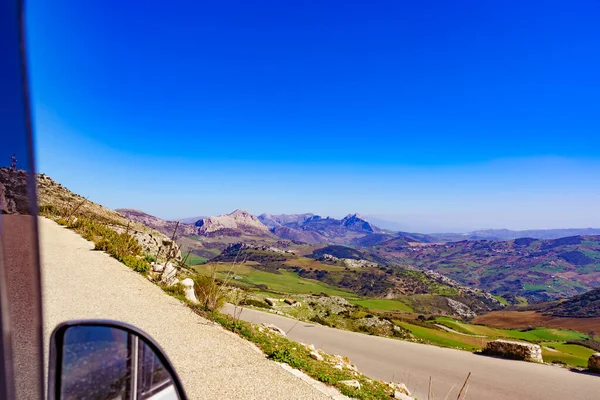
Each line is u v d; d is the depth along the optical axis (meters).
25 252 0.76
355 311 74.38
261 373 7.66
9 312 0.72
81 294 10.23
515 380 18.89
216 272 14.16
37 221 0.76
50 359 1.60
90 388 1.72
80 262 14.33
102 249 17.52
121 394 1.85
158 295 11.79
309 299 85.06
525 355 23.98
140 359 1.93
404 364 21.88
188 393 6.23
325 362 11.26
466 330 145.25
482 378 19.16
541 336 171.25
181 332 9.02
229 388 6.72
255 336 10.20
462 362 22.67
